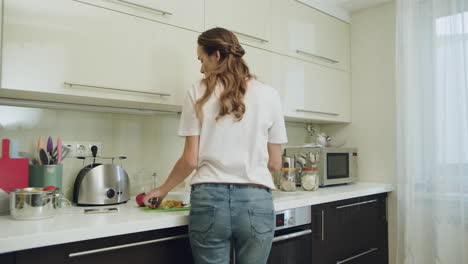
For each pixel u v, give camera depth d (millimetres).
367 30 2660
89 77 1426
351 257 2086
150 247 1263
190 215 1233
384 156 2527
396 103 2314
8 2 1261
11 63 1260
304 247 1780
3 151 1352
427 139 2172
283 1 2227
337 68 2621
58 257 1054
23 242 977
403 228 2248
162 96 1643
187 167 1239
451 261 2047
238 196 1172
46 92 1329
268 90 1301
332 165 2367
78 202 1539
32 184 1446
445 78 2098
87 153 1729
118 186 1606
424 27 2223
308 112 2369
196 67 1763
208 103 1209
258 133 1231
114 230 1145
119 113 1846
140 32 1572
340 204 2023
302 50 2334
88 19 1433
